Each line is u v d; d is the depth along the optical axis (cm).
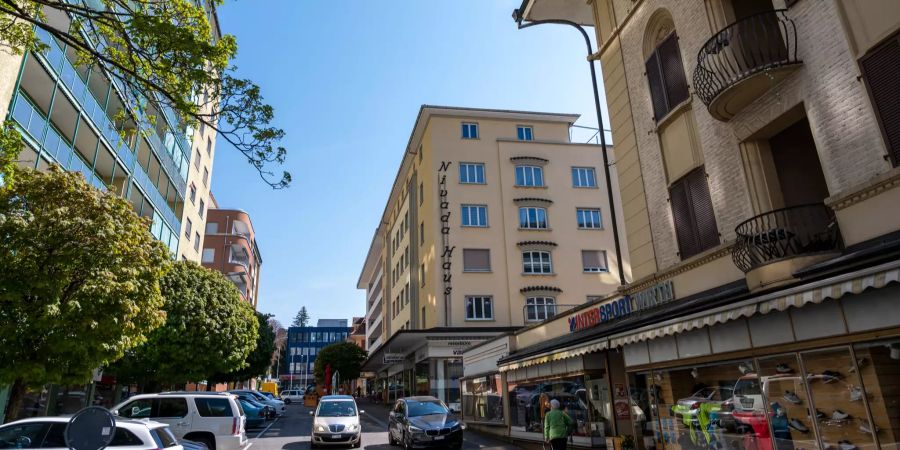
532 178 3597
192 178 3866
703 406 911
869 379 620
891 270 525
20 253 1042
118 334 1173
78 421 422
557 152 3691
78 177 1220
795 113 829
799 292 625
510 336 1880
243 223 6462
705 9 1029
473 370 2253
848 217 698
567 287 3369
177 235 3294
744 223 820
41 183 1155
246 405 2455
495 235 3428
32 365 1052
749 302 699
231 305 2616
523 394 1698
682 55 1096
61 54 1638
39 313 1044
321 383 6450
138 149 2600
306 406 4531
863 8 705
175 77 736
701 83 943
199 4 807
